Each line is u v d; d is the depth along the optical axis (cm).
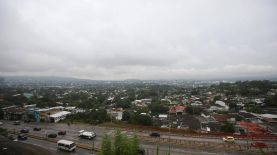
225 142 4497
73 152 4166
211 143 4422
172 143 4438
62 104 12400
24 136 5084
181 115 9125
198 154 3819
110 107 12200
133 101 15000
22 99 13838
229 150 4000
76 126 6425
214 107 10406
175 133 5231
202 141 4566
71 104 12675
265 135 4953
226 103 11194
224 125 6016
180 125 6925
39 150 4162
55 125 6725
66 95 18912
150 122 6706
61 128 6216
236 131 5872
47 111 8119
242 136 4928
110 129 5828
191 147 4188
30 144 4594
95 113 7488
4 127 6494
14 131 5862
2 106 10394
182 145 4309
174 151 3981
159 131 5466
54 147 4506
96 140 4881
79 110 10062
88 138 4959
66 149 4219
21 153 3900
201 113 9288
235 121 7275
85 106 11850
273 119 7419
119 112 9650
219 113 8994
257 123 7038
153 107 10531
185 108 9975
